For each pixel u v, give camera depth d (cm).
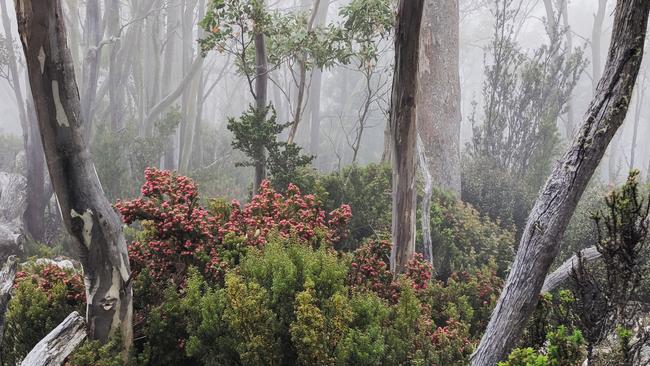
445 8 1048
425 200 635
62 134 298
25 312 362
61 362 317
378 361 311
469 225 742
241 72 741
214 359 326
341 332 316
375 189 681
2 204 980
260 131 614
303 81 745
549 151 1054
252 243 408
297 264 350
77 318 336
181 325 354
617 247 274
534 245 268
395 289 431
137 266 405
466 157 1222
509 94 1166
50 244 1028
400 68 454
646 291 401
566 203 261
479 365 288
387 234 601
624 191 261
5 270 345
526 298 272
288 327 326
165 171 418
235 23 621
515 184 1009
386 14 688
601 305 282
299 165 654
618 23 243
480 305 479
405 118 473
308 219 446
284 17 696
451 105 1070
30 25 273
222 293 337
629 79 244
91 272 327
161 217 398
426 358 337
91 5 1071
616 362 277
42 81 286
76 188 309
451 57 1066
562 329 276
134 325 369
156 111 1395
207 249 404
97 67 1102
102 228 321
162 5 1433
